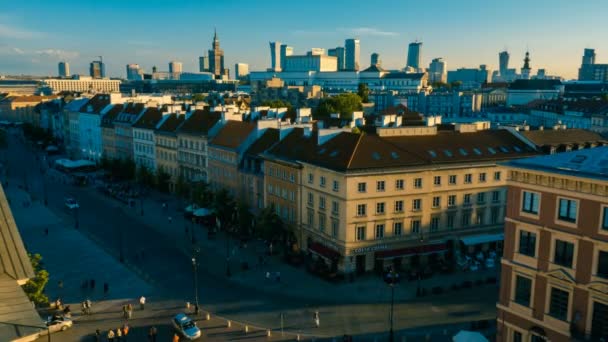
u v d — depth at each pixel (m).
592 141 95.38
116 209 115.31
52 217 108.31
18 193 132.00
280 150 89.75
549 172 43.25
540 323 45.19
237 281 72.44
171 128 134.38
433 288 67.56
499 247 84.50
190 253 84.44
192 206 104.00
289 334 57.19
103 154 171.12
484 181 81.81
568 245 43.12
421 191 76.25
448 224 80.25
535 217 45.22
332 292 68.25
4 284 25.75
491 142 87.38
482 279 72.25
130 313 61.59
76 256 83.38
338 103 187.50
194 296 67.62
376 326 58.72
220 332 57.84
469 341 46.53
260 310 63.28
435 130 86.19
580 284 42.03
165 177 131.00
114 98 182.88
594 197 40.94
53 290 69.81
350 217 71.88
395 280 70.81
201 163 118.69
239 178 101.56
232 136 108.19
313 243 79.38
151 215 109.44
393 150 77.06
